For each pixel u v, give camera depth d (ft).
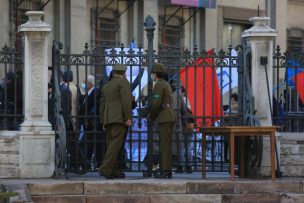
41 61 89.20
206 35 183.21
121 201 80.33
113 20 166.20
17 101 90.43
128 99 86.84
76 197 80.07
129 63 91.30
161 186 82.28
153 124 92.22
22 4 147.02
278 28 201.05
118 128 86.89
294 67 93.04
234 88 105.19
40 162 88.43
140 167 92.48
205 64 91.91
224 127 84.07
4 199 62.34
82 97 94.32
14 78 89.97
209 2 179.42
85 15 159.63
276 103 93.15
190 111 94.48
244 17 193.26
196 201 81.15
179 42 176.86
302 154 92.12
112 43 165.58
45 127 88.84
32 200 78.48
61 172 88.22
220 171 93.15
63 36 155.53
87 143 91.86
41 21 89.56
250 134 83.61
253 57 91.40
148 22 91.50
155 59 93.56
